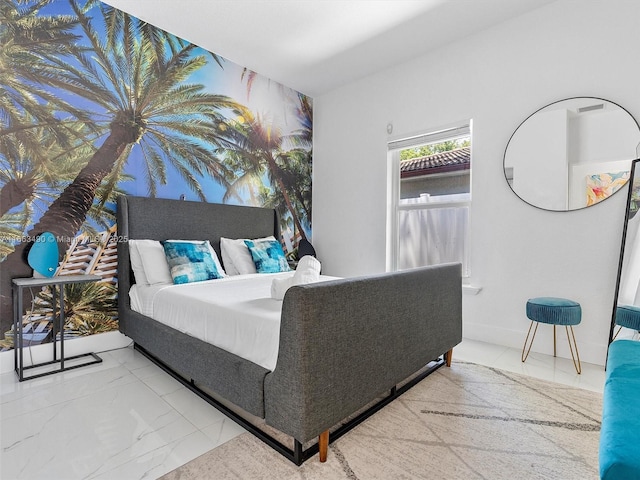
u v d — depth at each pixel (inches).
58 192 98.0
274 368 57.4
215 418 67.7
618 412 36.9
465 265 131.8
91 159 104.0
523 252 111.5
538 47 107.7
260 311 66.5
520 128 111.3
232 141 142.5
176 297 86.7
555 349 103.3
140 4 106.0
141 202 111.8
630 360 51.9
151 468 52.7
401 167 150.6
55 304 96.7
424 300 78.9
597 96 98.0
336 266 169.8
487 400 75.1
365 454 56.3
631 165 92.5
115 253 109.9
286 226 166.1
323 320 52.6
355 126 159.9
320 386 52.4
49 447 57.8
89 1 102.7
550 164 105.7
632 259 89.8
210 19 113.3
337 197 168.9
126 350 108.4
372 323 62.7
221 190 138.9
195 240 124.5
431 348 82.2
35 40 93.4
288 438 60.6
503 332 115.3
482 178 120.0
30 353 93.9
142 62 114.8
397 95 143.9
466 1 104.3
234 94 142.6
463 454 56.4
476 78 121.0
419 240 145.4
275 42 126.6
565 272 103.7
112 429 63.4
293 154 169.6
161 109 120.1
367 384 61.9
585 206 99.9
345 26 116.7
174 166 124.0
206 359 69.9
